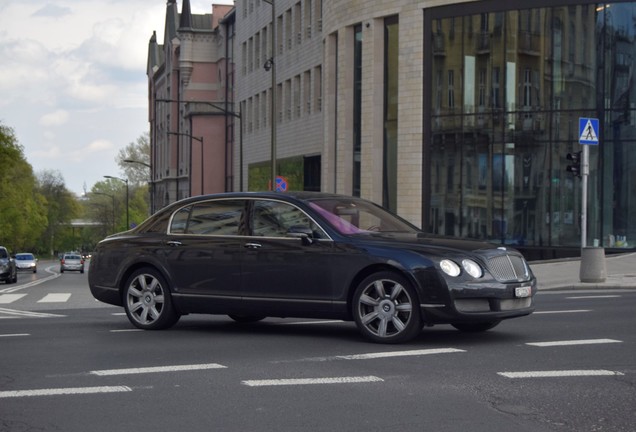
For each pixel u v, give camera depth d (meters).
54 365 11.17
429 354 11.79
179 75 120.88
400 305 12.80
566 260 36.97
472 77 44.03
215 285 14.33
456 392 9.31
